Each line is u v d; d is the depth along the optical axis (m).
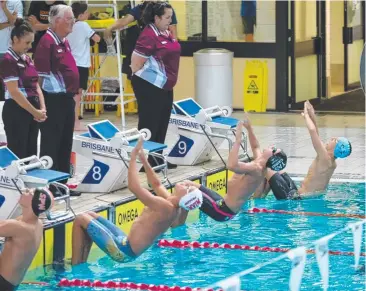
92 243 13.87
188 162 18.11
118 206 14.88
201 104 25.45
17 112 14.19
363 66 17.83
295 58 26.41
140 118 17.14
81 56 22.06
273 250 13.91
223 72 25.28
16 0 20.69
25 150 14.38
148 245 13.12
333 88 29.23
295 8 26.25
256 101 26.31
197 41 26.80
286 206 16.77
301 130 23.59
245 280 12.32
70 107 14.91
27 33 13.83
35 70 14.27
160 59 16.91
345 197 17.30
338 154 17.14
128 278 12.62
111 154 15.38
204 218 16.23
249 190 15.02
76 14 21.88
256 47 26.38
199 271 12.90
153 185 13.48
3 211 13.20
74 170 17.36
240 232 15.04
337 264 12.96
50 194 11.61
